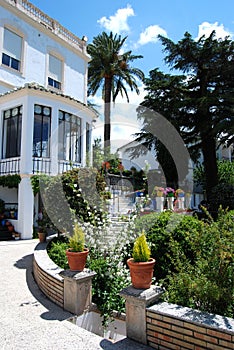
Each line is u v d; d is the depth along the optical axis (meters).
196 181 23.91
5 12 14.73
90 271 4.53
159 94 19.34
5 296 5.01
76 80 19.30
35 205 13.00
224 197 14.88
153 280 4.63
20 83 15.33
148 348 3.20
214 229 3.62
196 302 3.49
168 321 3.10
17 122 12.67
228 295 3.28
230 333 2.62
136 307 3.41
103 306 4.40
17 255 8.55
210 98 16.58
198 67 18.88
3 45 14.67
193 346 2.87
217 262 3.48
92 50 20.72
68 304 4.33
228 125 16.08
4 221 11.98
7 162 12.68
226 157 30.52
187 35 18.16
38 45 16.56
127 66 21.52
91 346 3.26
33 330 3.67
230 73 18.00
